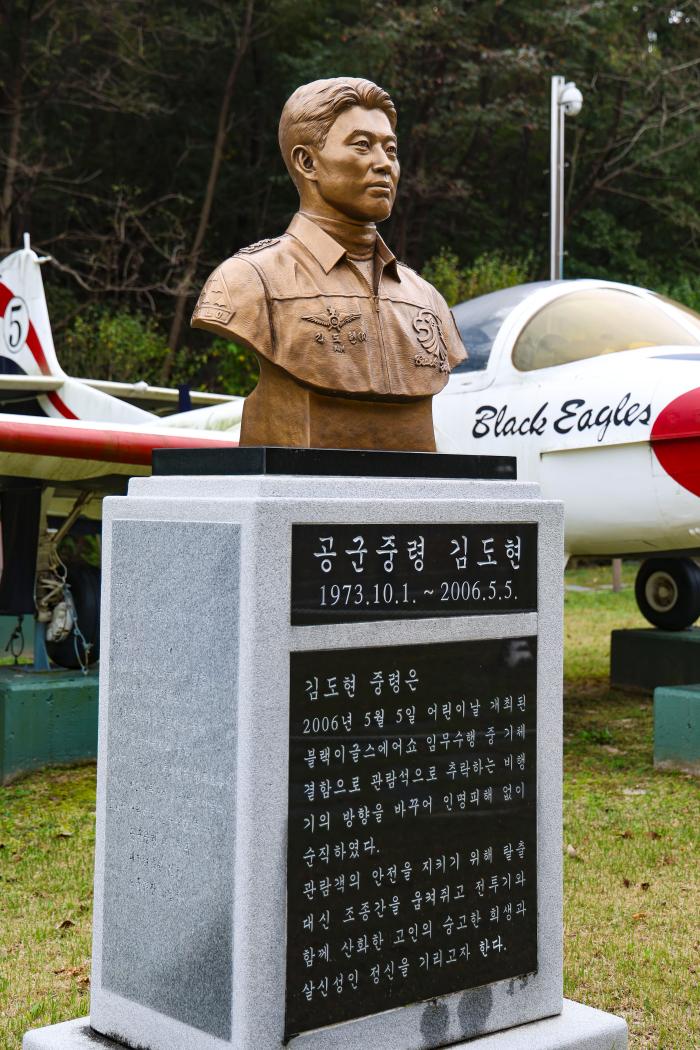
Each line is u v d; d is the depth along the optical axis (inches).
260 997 111.0
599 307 306.5
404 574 119.4
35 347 449.4
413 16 804.6
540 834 131.6
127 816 124.4
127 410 395.9
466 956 125.3
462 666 124.2
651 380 281.3
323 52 821.2
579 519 295.9
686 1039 138.2
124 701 124.9
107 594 127.4
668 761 264.1
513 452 303.3
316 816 114.2
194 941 116.1
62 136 868.6
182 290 766.5
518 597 128.8
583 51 921.5
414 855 121.1
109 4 750.5
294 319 124.7
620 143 938.7
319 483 116.0
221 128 836.0
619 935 168.1
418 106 876.6
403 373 131.1
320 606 113.7
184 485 121.6
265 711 110.6
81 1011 145.5
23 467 281.7
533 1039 126.3
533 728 130.5
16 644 400.8
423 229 982.4
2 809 239.9
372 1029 118.3
